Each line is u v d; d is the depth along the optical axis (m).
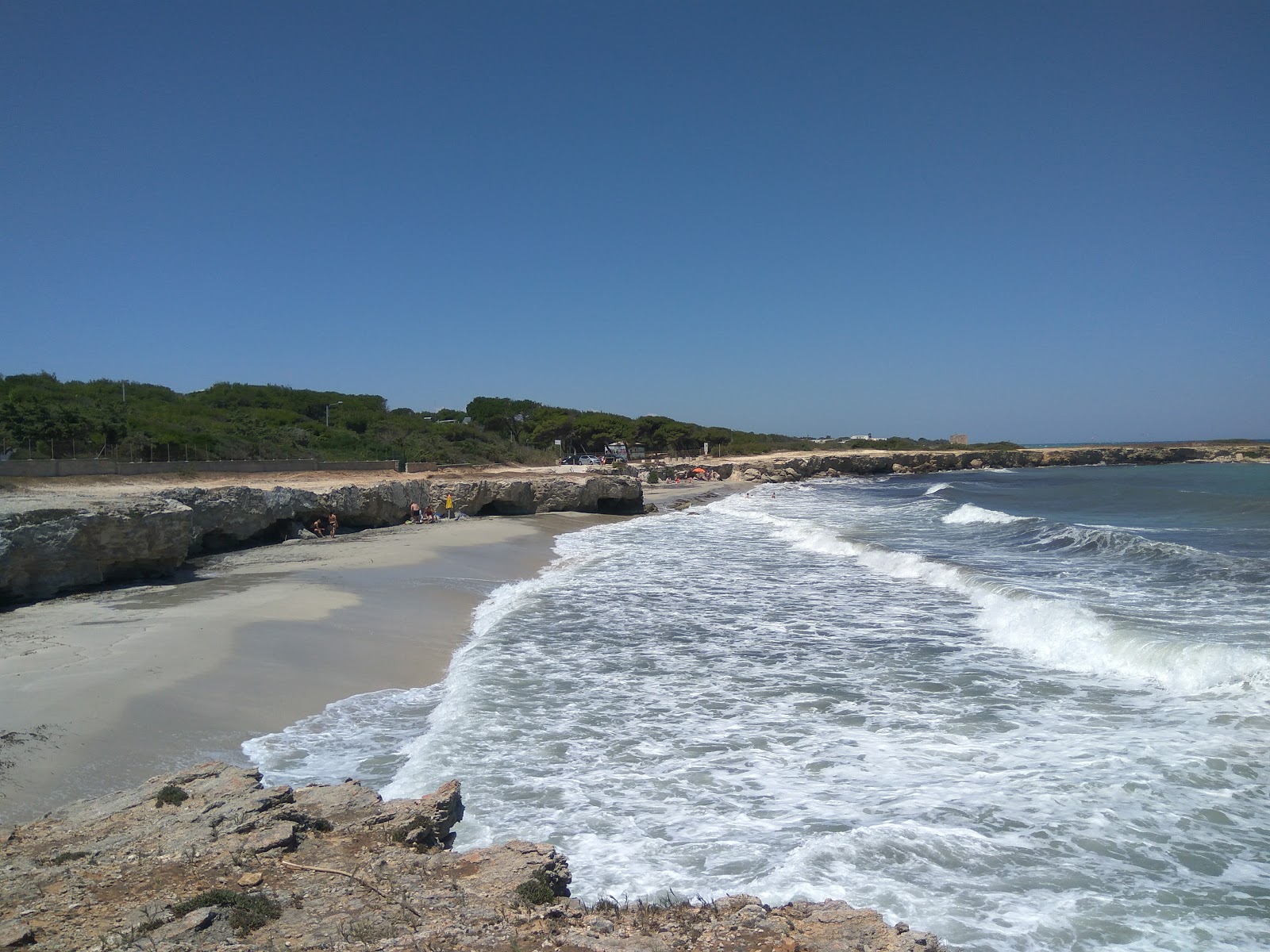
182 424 49.41
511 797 8.59
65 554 17.94
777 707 11.61
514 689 12.45
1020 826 7.73
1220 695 11.20
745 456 108.75
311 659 13.59
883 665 13.64
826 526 36.25
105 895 5.59
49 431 37.00
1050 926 6.06
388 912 5.39
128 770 8.91
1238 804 8.05
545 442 97.25
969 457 118.62
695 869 7.07
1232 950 5.74
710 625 16.81
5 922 5.17
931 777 9.00
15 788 8.08
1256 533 30.08
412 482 39.19
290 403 72.94
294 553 26.19
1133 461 129.00
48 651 12.84
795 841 7.59
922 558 23.09
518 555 27.77
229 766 8.41
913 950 5.09
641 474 78.25
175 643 13.57
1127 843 7.36
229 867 6.02
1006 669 13.23
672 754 9.87
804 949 5.07
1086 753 9.46
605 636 15.88
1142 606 16.36
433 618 17.38
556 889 6.11
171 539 20.75
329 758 9.73
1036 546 27.56
